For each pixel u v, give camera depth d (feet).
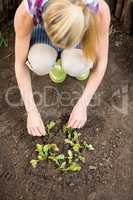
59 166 8.48
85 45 6.44
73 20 5.74
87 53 6.61
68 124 8.70
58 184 8.31
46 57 8.02
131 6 10.33
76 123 8.54
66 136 8.96
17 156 8.63
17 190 8.18
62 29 5.79
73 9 5.75
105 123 9.29
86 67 8.33
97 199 8.16
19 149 8.73
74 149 8.71
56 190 8.23
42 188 8.23
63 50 8.21
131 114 9.51
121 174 8.56
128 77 10.14
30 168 8.46
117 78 10.09
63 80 9.80
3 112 9.23
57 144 8.82
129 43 10.82
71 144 8.80
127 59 10.49
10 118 9.15
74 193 8.21
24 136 8.91
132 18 10.57
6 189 8.17
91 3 6.19
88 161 8.66
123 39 10.88
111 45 10.71
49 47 8.05
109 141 9.03
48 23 5.87
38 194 8.16
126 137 9.14
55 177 8.38
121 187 8.38
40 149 8.64
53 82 9.80
